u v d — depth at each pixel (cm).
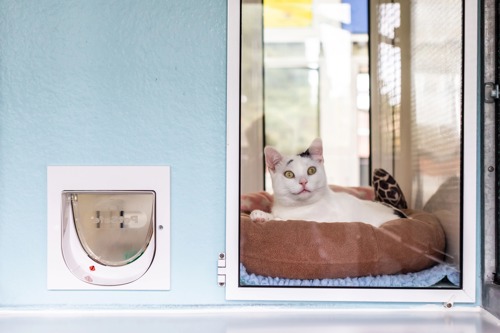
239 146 87
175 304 85
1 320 81
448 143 92
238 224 85
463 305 85
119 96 85
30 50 85
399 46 115
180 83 86
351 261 87
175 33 86
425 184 101
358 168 116
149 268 85
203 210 85
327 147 116
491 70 84
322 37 117
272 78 114
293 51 117
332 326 77
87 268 85
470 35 85
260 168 100
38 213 85
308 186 104
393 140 114
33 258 85
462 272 84
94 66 85
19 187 85
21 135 85
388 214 100
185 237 85
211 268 85
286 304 85
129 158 85
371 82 120
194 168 85
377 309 85
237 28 86
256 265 86
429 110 102
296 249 87
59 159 85
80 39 85
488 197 83
